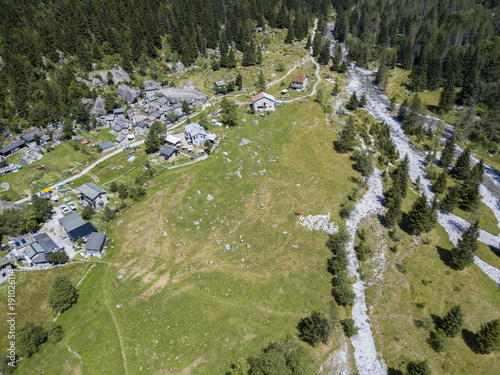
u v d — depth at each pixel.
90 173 108.44
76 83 140.00
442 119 146.12
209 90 168.38
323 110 144.75
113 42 169.88
